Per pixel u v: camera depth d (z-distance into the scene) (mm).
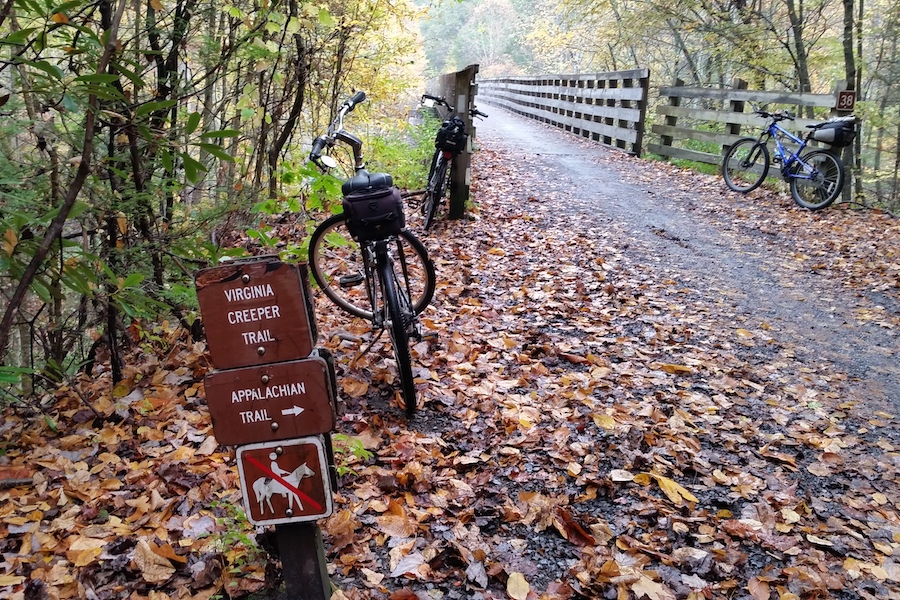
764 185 9680
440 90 10906
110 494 2736
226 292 1825
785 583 2461
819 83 17688
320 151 3752
